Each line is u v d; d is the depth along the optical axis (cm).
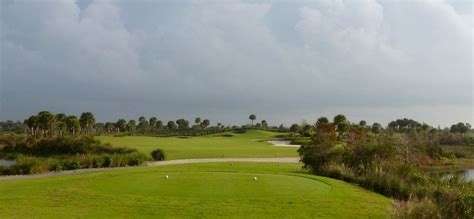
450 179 2355
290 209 1574
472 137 9025
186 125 15300
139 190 1842
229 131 13388
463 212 1548
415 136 5488
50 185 2023
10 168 3444
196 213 1483
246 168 3328
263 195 1783
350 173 2661
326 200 1747
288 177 2344
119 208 1541
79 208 1539
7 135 7012
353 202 1745
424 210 1530
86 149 5409
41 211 1491
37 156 5084
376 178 2288
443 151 5700
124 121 12644
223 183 2027
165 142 7269
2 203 1612
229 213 1492
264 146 6994
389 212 1537
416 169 2589
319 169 3070
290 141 8875
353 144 3366
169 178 2175
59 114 8669
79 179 2198
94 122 10575
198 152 5381
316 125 4047
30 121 7775
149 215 1455
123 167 3897
